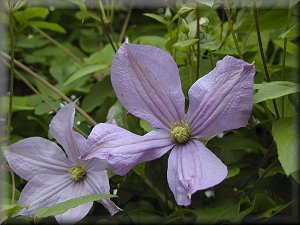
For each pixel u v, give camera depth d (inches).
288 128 8.6
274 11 11.2
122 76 8.8
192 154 8.4
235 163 11.3
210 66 10.6
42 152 9.8
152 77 8.8
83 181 9.5
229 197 10.7
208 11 12.2
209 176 7.8
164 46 12.3
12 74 10.3
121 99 8.8
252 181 11.0
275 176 10.9
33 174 9.6
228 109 8.2
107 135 8.4
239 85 8.1
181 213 10.4
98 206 11.7
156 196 11.5
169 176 8.3
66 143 9.6
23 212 9.2
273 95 8.5
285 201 10.7
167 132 8.8
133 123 10.3
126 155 8.3
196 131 8.6
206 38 10.5
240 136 11.7
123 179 11.4
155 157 8.5
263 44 12.7
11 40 10.2
